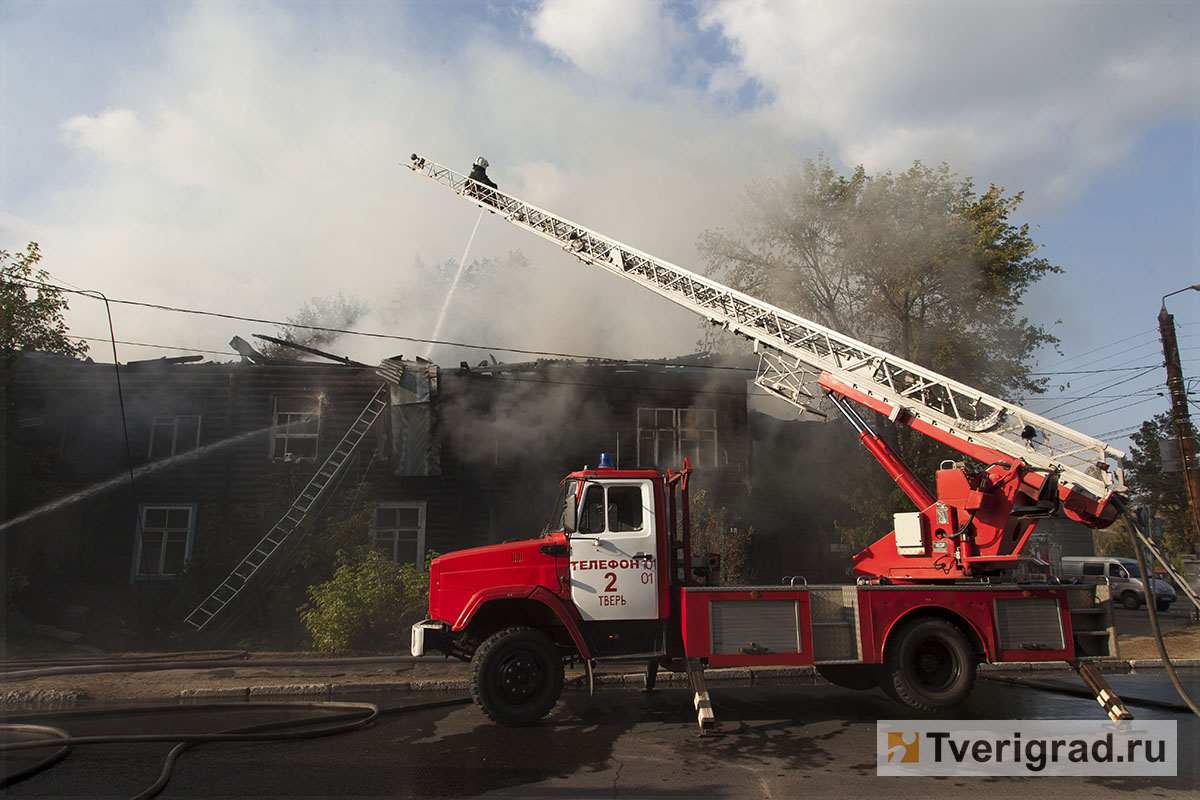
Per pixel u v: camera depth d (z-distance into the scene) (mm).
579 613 7332
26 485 14727
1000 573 8078
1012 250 18984
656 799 4949
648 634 7520
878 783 5324
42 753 5789
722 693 8836
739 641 7246
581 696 8633
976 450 8312
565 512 7742
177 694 8367
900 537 8781
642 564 7504
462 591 7320
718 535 15969
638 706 8055
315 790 5070
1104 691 7434
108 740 6074
